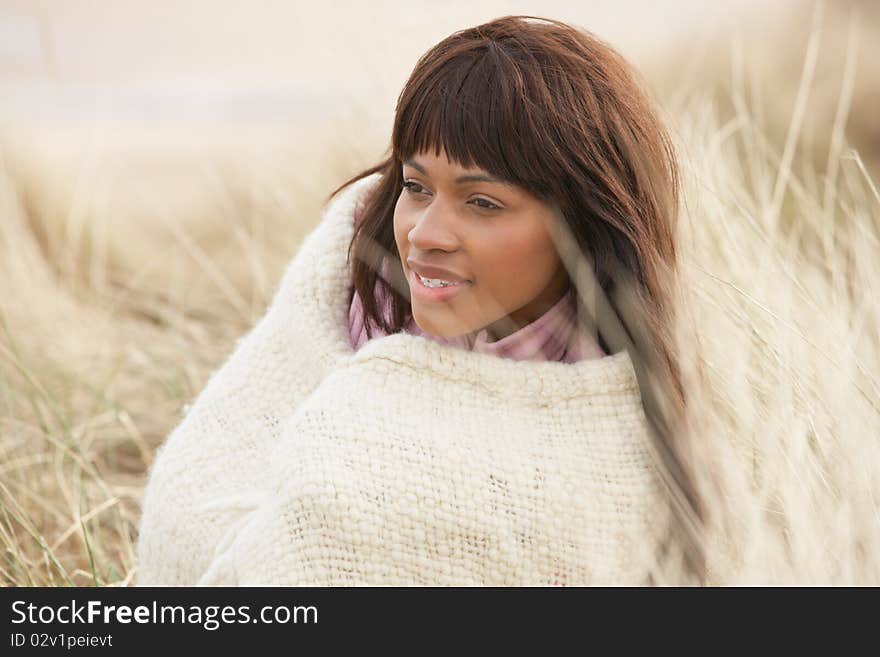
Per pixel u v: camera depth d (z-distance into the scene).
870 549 2.75
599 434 2.81
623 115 2.79
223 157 11.48
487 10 6.15
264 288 6.43
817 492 2.79
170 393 5.93
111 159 12.23
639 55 8.33
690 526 2.79
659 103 3.76
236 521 3.06
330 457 2.63
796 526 2.63
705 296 3.28
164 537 3.21
